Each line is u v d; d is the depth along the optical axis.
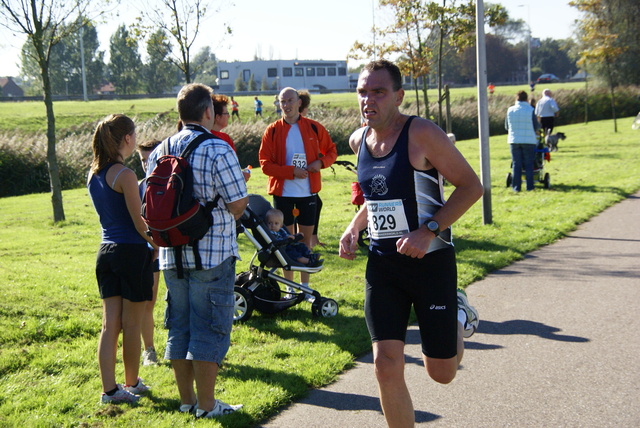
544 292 6.73
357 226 3.80
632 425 3.79
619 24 42.78
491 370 4.71
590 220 10.73
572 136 28.62
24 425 3.91
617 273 7.35
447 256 3.31
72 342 5.46
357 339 5.45
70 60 105.00
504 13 15.99
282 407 4.22
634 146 22.67
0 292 6.69
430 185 3.29
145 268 4.25
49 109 12.35
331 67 91.19
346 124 26.91
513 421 3.90
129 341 4.31
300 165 6.95
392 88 3.25
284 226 7.02
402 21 17.45
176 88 106.69
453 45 16.89
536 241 9.12
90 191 4.25
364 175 3.37
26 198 17.58
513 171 13.67
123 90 105.56
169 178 3.72
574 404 4.10
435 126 3.22
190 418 3.99
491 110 33.09
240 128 24.03
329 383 4.59
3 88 119.62
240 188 3.85
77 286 7.19
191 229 3.72
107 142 4.14
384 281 3.34
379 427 3.88
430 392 4.36
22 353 5.10
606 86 42.22
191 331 3.97
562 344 5.20
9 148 20.27
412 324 5.84
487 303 6.43
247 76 91.38
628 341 5.19
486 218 10.27
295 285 6.18
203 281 3.88
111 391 4.24
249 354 5.14
